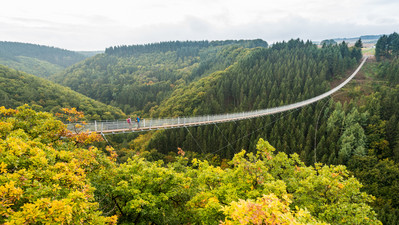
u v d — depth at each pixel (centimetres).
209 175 1246
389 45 10788
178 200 1235
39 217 509
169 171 1080
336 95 7838
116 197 1054
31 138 1012
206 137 6216
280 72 8681
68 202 554
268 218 429
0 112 1105
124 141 6719
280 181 984
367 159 4559
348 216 964
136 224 1043
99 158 1080
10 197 527
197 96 8281
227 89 8812
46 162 698
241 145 5697
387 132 5231
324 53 10081
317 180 1166
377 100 6284
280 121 6078
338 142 5291
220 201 1130
